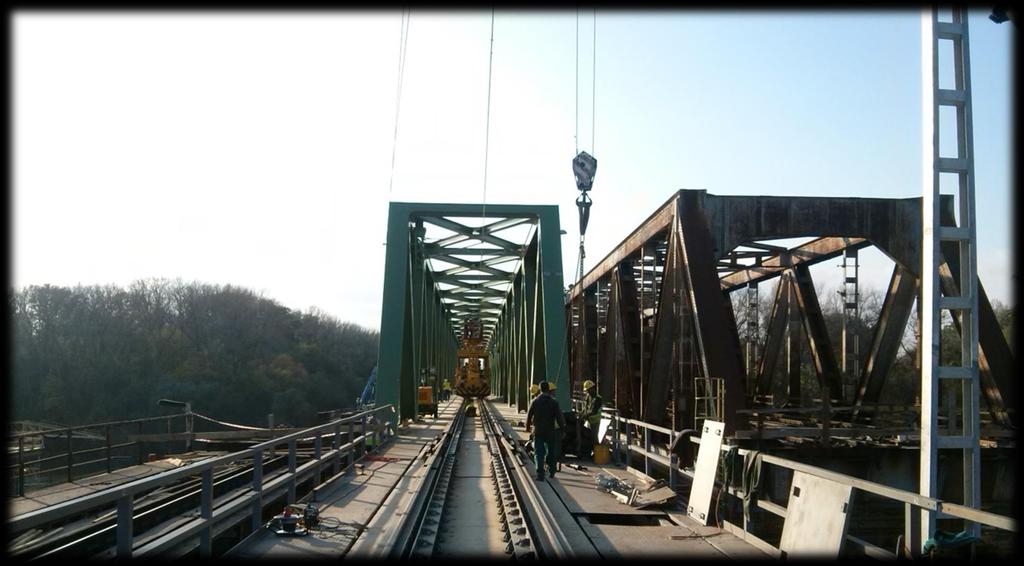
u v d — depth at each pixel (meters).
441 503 11.27
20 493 13.09
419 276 31.98
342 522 9.38
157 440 18.83
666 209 18.38
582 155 16.83
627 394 23.84
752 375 29.12
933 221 7.05
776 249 22.77
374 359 79.19
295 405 55.47
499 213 27.11
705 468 10.09
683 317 16.80
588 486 13.05
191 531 6.76
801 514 7.27
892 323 18.56
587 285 32.03
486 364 54.22
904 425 18.73
